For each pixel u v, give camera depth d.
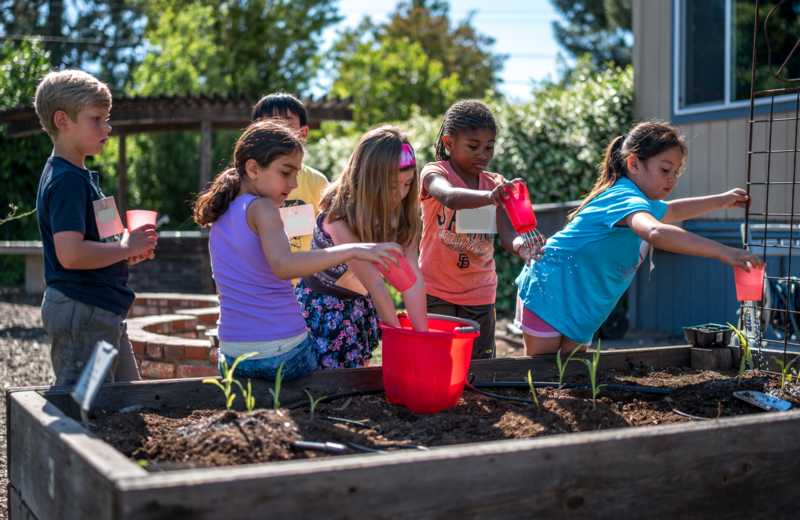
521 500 1.37
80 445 1.40
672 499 1.51
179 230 15.04
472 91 29.56
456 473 1.32
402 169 2.26
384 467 1.27
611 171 2.74
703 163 6.63
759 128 6.12
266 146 2.04
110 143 13.45
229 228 2.11
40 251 9.10
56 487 1.49
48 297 2.22
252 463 1.54
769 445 1.62
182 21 18.77
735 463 1.58
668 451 1.50
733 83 6.35
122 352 2.46
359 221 2.29
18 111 8.98
